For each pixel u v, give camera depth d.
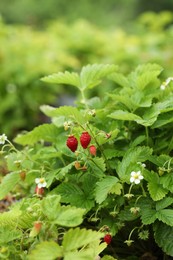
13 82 1.62
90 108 0.82
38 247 0.59
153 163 0.76
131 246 0.75
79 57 1.83
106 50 1.80
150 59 1.56
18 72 1.63
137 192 0.73
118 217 0.72
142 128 0.79
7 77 1.63
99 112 0.77
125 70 1.55
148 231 0.73
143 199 0.71
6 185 0.75
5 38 1.80
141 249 0.75
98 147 0.74
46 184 0.70
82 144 0.70
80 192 0.73
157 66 0.84
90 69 0.82
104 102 0.82
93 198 0.72
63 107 0.74
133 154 0.71
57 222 0.61
